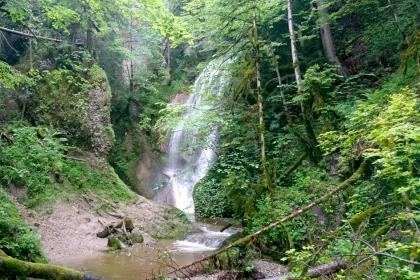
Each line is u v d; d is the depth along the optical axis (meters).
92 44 21.09
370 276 4.17
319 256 5.27
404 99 5.46
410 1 10.91
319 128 10.71
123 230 14.01
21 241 8.47
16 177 13.93
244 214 10.16
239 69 11.96
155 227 15.96
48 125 17.47
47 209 14.00
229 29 13.00
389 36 11.81
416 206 4.79
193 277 8.70
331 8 15.30
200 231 15.81
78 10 16.95
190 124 12.02
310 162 10.54
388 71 11.94
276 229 8.89
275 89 14.01
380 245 4.39
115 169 21.91
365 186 6.46
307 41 16.20
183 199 21.42
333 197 8.00
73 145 18.00
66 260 10.97
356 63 14.22
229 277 8.24
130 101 24.17
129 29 23.09
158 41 26.25
